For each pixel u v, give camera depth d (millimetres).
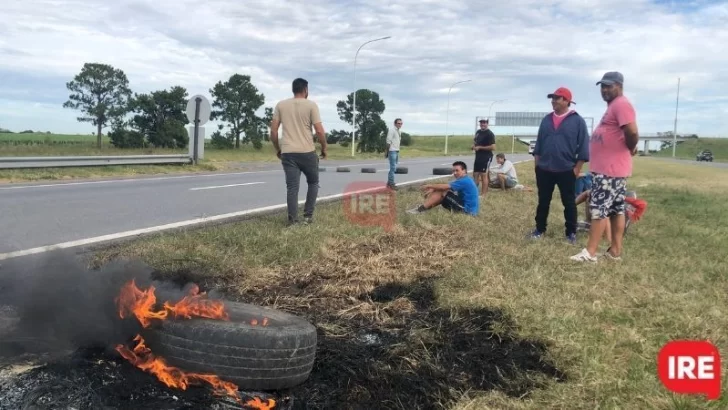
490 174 15344
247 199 11727
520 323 4094
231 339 3078
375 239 6871
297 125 7684
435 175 21141
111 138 42562
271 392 3154
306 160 7707
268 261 5598
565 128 7352
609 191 6191
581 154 7398
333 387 3238
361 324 4191
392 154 14477
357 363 3504
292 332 3184
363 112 64562
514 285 5004
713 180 25094
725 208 12281
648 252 6883
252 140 51875
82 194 11883
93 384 2957
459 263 5793
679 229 8852
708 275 5797
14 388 2863
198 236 6398
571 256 6379
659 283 5363
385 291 4938
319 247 6164
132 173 18312
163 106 44031
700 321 4219
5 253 5754
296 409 3008
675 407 2988
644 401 3037
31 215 8727
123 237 6859
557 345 3738
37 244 6344
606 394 3102
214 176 18625
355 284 5039
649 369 3424
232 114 50969
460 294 4727
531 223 9086
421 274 5402
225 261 5324
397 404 3047
